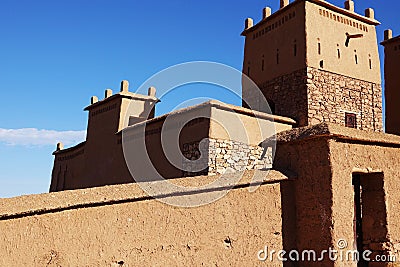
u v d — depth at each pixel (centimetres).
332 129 961
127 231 711
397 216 1044
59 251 631
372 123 1764
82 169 2223
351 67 1747
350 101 1708
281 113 1683
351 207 951
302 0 1655
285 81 1691
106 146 1978
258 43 1897
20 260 592
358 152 1003
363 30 1838
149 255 730
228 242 845
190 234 789
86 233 664
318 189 948
